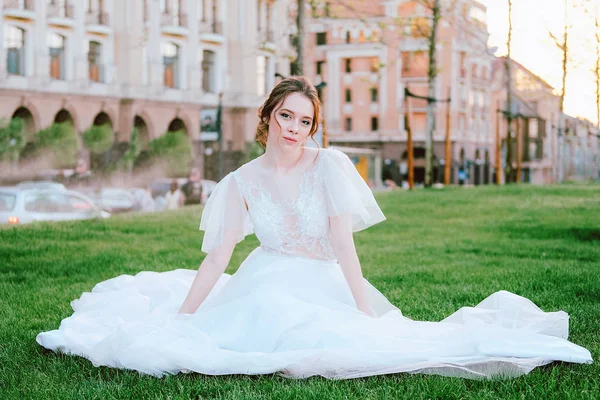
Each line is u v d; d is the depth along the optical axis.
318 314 3.95
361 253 10.12
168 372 3.83
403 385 3.59
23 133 36.38
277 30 50.78
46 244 10.75
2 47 37.97
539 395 3.44
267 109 4.27
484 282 7.20
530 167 74.19
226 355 3.74
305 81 4.29
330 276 4.26
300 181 4.25
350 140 62.19
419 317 5.42
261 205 4.23
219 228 4.34
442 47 60.47
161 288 5.27
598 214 15.60
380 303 4.45
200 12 47.16
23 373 4.01
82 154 40.56
